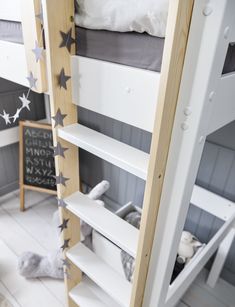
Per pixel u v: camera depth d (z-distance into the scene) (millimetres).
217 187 1324
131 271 1069
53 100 754
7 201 2035
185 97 534
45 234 1762
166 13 489
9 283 1439
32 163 1879
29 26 716
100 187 1689
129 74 589
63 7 647
